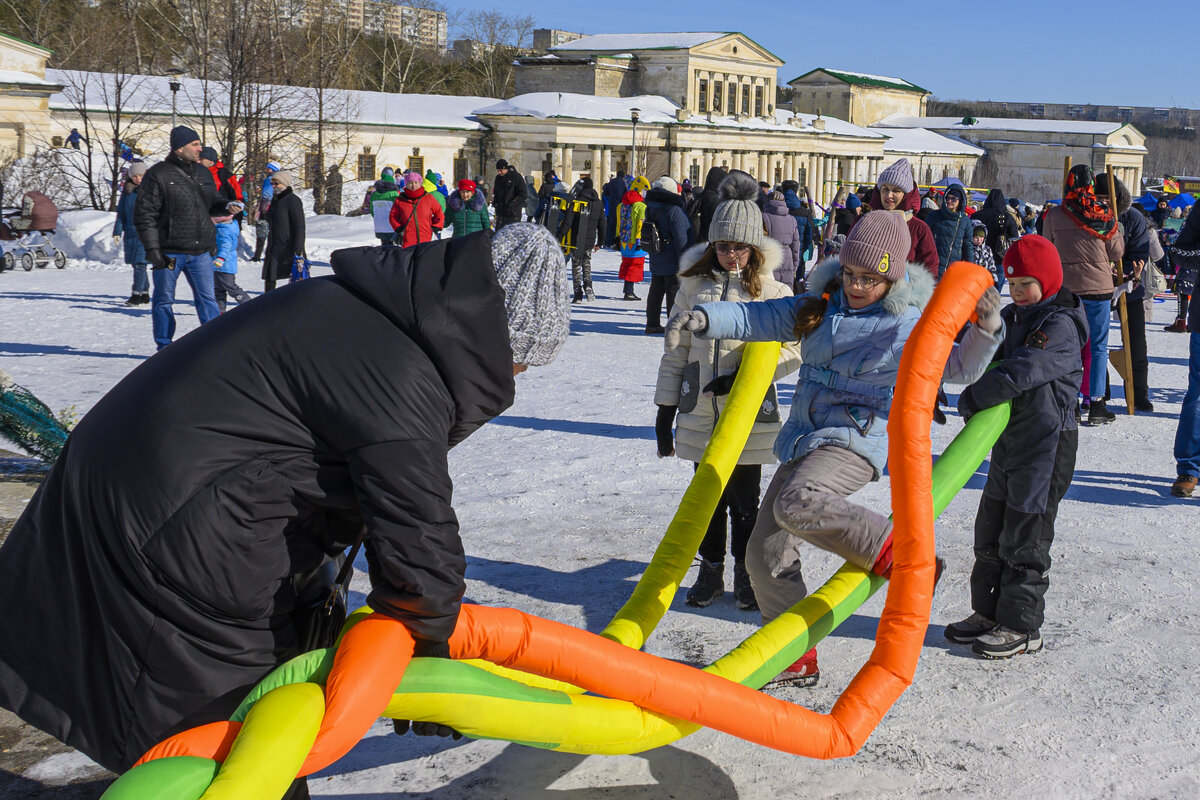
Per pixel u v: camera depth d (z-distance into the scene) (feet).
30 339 36.42
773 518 12.23
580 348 38.65
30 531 7.40
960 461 12.40
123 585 6.94
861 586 11.39
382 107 160.45
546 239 7.66
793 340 12.33
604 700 9.05
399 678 7.11
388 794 10.25
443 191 89.25
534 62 208.74
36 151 97.09
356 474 6.88
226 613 7.02
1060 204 27.99
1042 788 10.55
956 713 12.16
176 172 30.45
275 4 113.91
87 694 7.21
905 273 11.57
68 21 172.04
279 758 6.39
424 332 6.93
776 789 10.52
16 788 9.99
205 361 7.03
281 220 42.39
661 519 18.95
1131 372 29.43
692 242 40.98
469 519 18.83
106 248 65.57
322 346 6.91
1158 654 13.80
